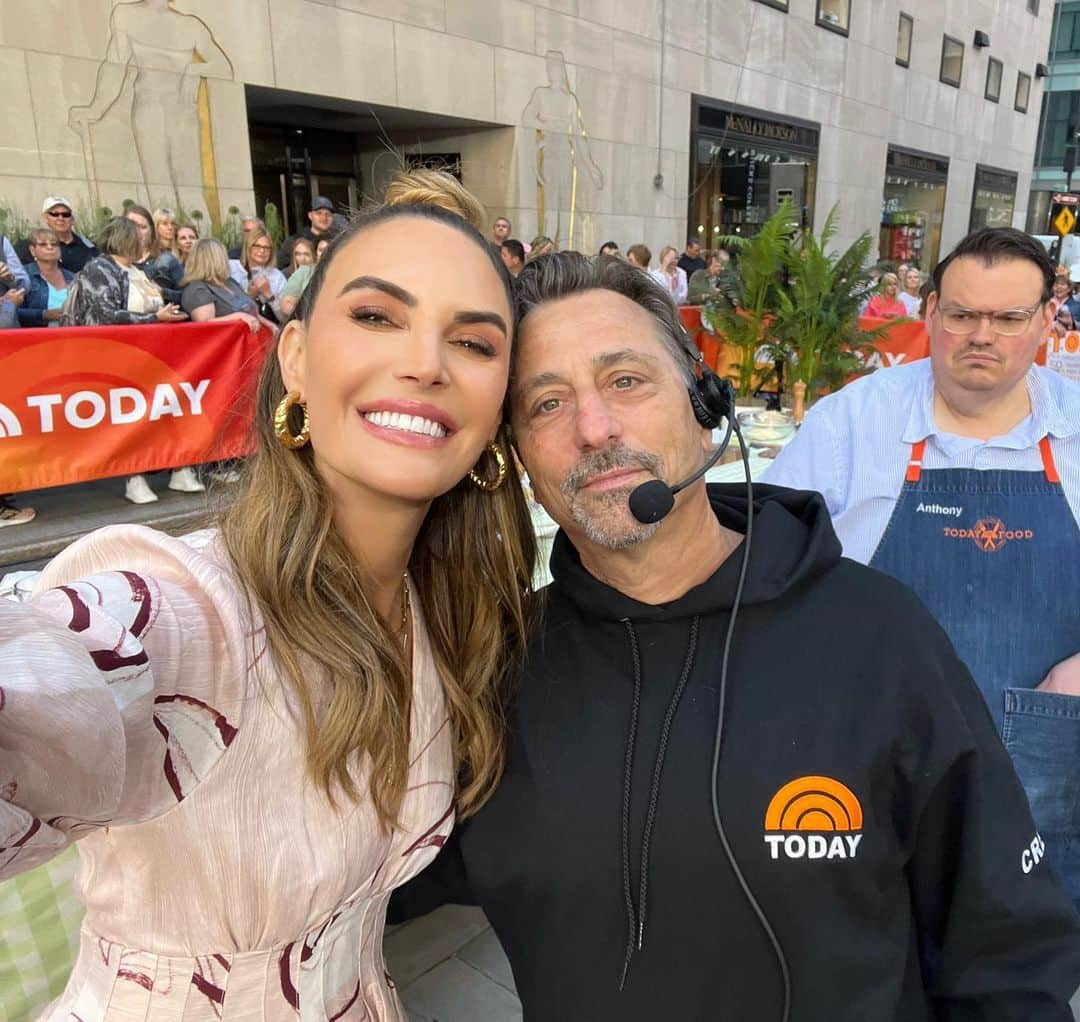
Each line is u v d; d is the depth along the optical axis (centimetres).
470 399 88
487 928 203
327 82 914
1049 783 155
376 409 84
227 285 473
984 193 2220
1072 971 94
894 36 1711
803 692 95
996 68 2103
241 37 841
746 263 497
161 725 74
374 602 99
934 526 165
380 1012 101
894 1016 96
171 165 816
